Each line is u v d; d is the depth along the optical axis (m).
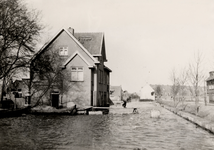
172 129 16.36
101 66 38.72
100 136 13.41
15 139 12.48
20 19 27.59
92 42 37.34
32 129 15.99
